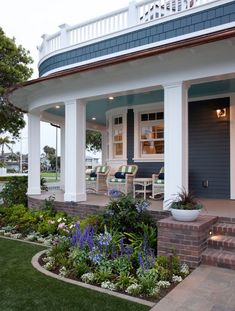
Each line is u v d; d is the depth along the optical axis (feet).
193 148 25.43
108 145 31.45
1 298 10.18
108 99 26.07
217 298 10.10
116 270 12.33
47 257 14.48
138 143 28.45
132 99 26.07
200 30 21.35
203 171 24.91
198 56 16.71
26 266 13.47
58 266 13.34
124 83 19.75
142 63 18.10
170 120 17.70
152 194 24.00
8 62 44.86
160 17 23.27
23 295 10.42
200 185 25.02
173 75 17.67
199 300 9.96
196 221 14.34
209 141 24.72
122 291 10.88
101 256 12.75
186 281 11.52
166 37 23.02
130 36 25.02
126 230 15.62
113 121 30.78
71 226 17.57
